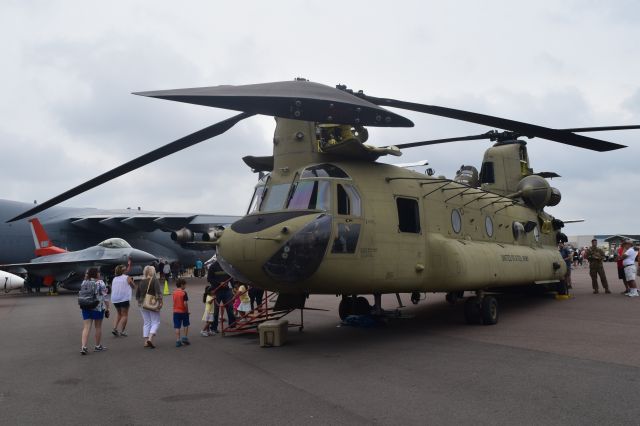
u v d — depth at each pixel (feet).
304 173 28.68
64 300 71.46
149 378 22.58
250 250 26.07
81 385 21.53
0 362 26.89
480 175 52.06
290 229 25.88
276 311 33.55
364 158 30.89
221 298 36.40
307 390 19.49
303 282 26.04
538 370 21.57
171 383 21.50
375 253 28.30
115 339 34.68
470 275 32.55
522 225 45.60
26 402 18.92
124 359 27.32
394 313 35.40
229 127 27.86
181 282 31.76
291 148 30.27
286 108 21.99
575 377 20.25
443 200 35.17
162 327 40.55
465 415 15.89
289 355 26.68
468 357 24.64
